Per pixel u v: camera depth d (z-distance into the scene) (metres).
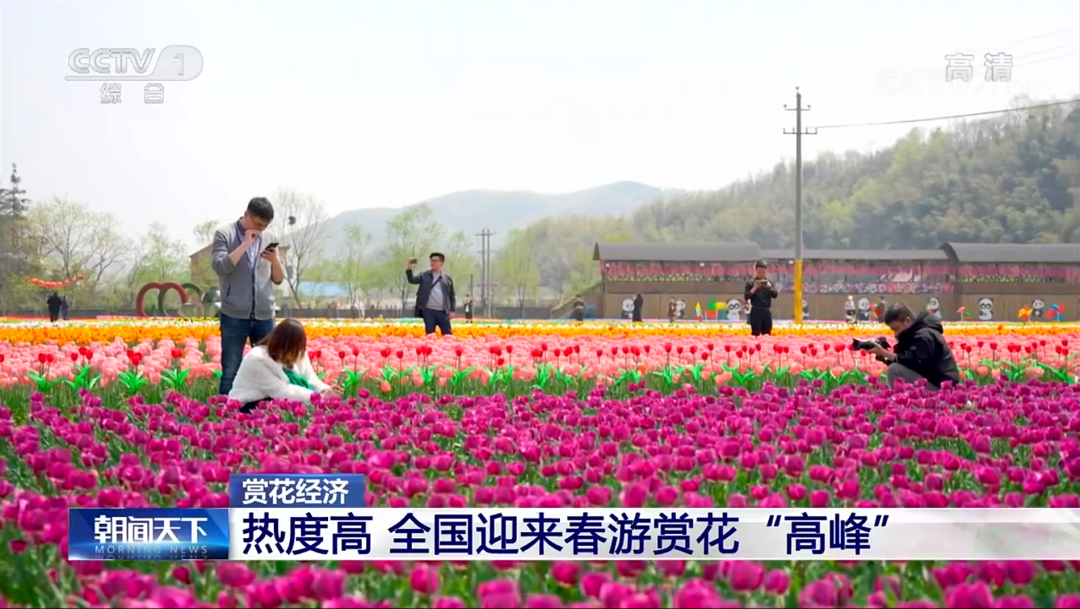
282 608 3.65
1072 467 5.61
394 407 8.44
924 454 5.86
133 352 11.44
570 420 7.55
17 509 4.59
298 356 9.52
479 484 5.28
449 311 20.67
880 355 11.70
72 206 92.56
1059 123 113.25
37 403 8.31
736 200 133.00
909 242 115.81
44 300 92.38
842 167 130.12
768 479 5.46
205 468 5.45
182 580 4.11
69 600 3.92
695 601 3.36
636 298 52.34
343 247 110.31
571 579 3.78
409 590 3.94
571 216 140.50
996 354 17.45
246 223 11.52
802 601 3.58
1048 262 76.88
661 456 5.57
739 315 73.94
